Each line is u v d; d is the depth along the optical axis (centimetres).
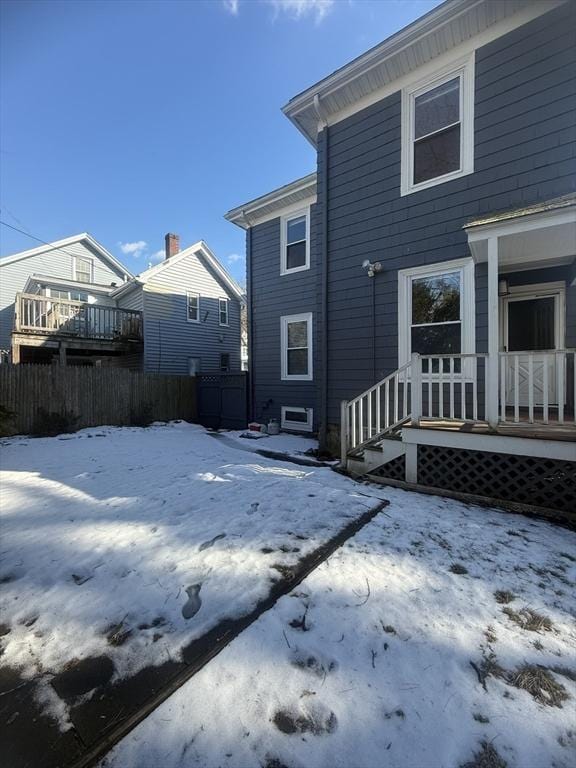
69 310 1295
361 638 188
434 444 436
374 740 136
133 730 142
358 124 663
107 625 204
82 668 174
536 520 349
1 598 232
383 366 643
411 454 457
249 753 132
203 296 1727
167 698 155
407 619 203
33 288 1616
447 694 155
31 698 158
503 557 273
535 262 538
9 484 474
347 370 687
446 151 574
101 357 1605
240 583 238
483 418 540
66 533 320
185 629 198
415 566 259
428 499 410
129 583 244
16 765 131
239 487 437
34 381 941
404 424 474
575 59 473
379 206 641
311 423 927
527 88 503
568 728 140
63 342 1268
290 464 606
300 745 134
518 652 178
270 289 1018
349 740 136
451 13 514
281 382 995
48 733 142
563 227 392
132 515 357
